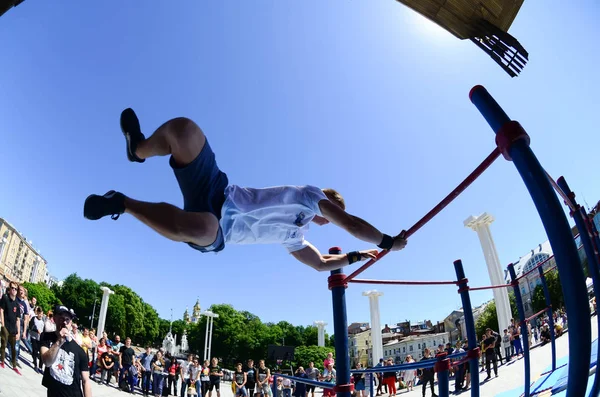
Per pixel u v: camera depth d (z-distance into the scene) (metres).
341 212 2.36
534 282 34.47
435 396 9.97
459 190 1.89
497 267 16.52
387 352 89.00
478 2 5.41
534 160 1.29
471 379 3.20
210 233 2.07
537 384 5.29
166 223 1.96
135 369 13.07
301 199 2.40
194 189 2.12
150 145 2.10
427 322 101.62
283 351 27.38
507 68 5.95
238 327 83.69
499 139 1.38
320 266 2.85
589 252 1.90
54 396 3.65
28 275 99.06
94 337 12.65
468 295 3.44
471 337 3.29
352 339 92.06
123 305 78.44
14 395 6.86
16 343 9.09
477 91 1.49
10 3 1.83
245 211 2.28
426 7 5.70
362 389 10.90
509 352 12.41
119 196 1.98
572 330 1.17
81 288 75.12
